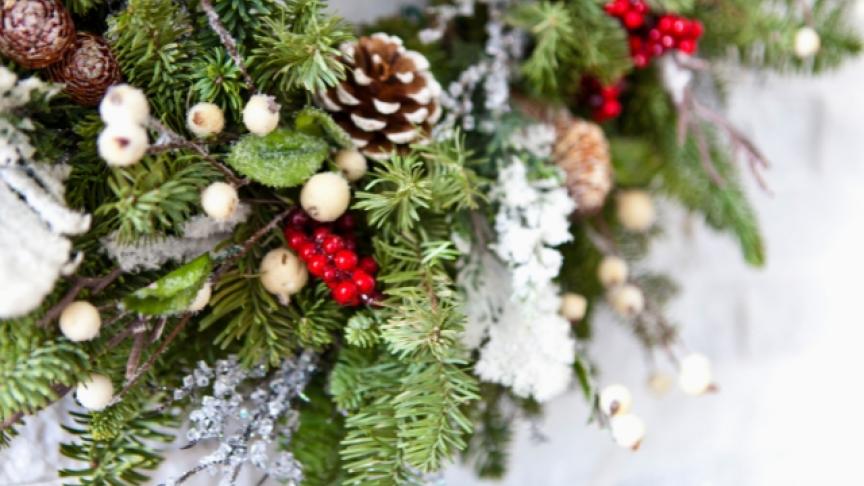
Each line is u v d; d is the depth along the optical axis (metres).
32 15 0.49
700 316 0.80
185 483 0.64
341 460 0.58
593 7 0.61
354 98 0.54
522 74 0.63
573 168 0.61
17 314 0.48
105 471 0.55
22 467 0.61
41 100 0.50
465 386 0.53
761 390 0.83
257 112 0.50
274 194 0.54
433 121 0.56
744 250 0.68
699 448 0.80
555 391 0.58
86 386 0.51
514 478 0.73
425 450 0.52
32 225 0.49
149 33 0.51
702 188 0.68
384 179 0.53
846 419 0.87
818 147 0.85
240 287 0.54
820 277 0.86
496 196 0.59
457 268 0.58
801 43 0.66
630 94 0.68
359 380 0.56
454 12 0.62
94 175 0.52
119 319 0.52
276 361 0.54
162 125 0.50
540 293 0.58
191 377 0.54
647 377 0.78
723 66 0.72
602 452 0.76
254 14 0.53
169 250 0.53
